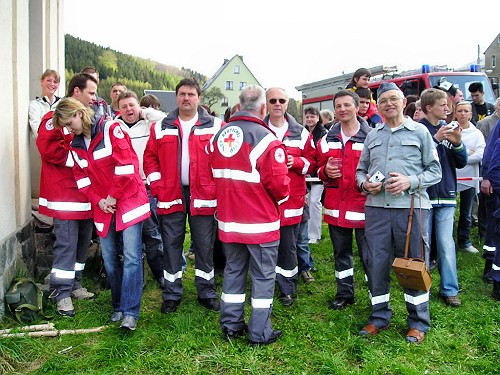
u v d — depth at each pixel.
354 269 5.81
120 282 4.32
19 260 4.71
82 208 4.50
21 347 3.71
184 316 4.27
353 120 4.55
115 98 6.34
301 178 4.70
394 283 5.30
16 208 4.82
